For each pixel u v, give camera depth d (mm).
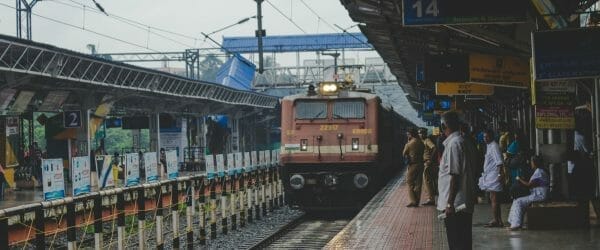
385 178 30875
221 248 19797
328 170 26172
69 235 13953
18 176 36062
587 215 14781
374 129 25625
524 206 15156
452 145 9992
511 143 19984
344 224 24891
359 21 18453
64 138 39188
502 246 12969
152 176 25828
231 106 58438
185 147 54656
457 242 10117
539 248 12562
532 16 12062
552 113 15031
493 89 23750
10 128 34188
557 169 16078
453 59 17844
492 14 11906
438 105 33750
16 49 28453
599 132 15664
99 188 23281
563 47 12000
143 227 16516
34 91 33281
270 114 72688
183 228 24203
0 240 12023
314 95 26156
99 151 45281
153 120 48500
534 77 12070
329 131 25844
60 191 17938
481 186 16188
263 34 44781
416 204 20953
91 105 37500
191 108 53531
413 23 12023
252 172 27703
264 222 25953
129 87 38500
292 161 26016
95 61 33969
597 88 15445
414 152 20906
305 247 19844
